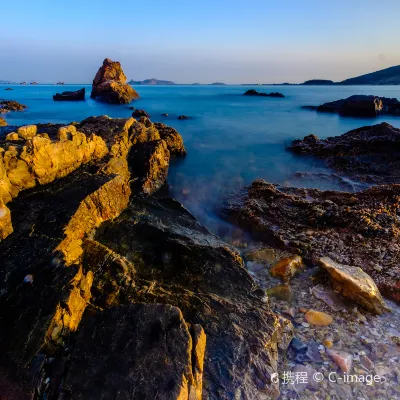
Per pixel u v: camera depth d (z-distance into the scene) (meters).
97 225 6.93
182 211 8.55
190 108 40.97
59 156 7.52
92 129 11.23
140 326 4.05
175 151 15.06
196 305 5.05
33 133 8.79
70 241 5.71
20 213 6.11
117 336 3.95
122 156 10.27
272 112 36.41
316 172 13.35
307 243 7.54
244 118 30.81
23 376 3.57
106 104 45.41
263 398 3.99
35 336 3.93
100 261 5.68
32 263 4.93
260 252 7.45
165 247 6.52
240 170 13.82
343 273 6.03
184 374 3.52
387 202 8.88
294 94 81.19
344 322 5.41
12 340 3.91
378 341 5.00
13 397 3.41
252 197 10.23
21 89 109.44
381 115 30.88
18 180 6.76
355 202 9.09
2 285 4.56
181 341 3.85
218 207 10.00
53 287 4.50
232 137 21.03
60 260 5.00
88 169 8.23
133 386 3.40
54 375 3.64
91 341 3.94
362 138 15.59
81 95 51.31
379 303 5.64
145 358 3.67
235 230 8.77
